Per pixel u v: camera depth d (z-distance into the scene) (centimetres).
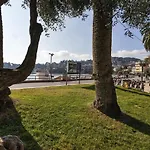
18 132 748
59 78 3609
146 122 984
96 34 1027
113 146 738
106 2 675
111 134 816
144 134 858
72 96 1337
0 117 815
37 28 382
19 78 356
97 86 1042
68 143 720
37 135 742
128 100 1407
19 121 829
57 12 748
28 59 365
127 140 787
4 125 788
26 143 685
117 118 980
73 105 1080
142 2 659
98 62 1034
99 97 1031
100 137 782
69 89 1769
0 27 785
